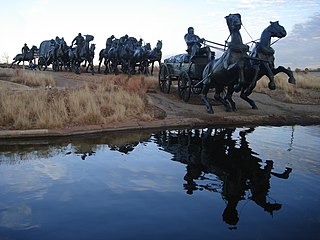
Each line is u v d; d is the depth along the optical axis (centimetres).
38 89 1529
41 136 1031
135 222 436
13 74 2553
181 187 570
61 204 496
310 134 1088
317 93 2155
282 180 608
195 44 1648
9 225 429
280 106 1728
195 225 428
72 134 1061
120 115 1270
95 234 404
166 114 1440
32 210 475
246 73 1405
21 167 688
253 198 521
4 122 1148
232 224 430
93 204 496
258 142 948
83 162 729
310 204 499
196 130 1175
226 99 1636
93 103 1331
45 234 405
